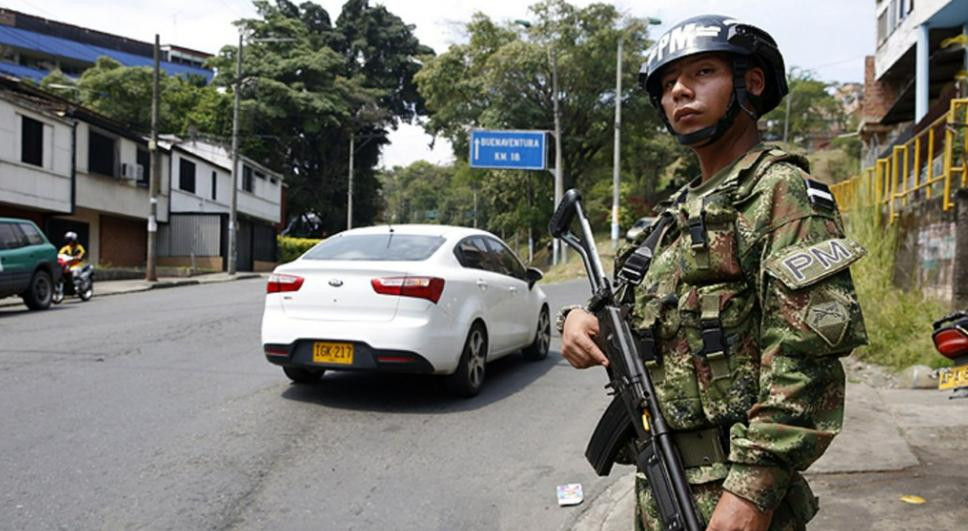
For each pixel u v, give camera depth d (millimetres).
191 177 30359
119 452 4527
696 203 1483
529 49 30312
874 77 22312
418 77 34188
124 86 40188
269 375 6785
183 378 6590
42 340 8727
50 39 59969
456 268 6102
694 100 1553
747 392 1406
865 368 7023
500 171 39344
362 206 48750
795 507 1450
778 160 1442
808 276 1268
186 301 14727
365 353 5629
